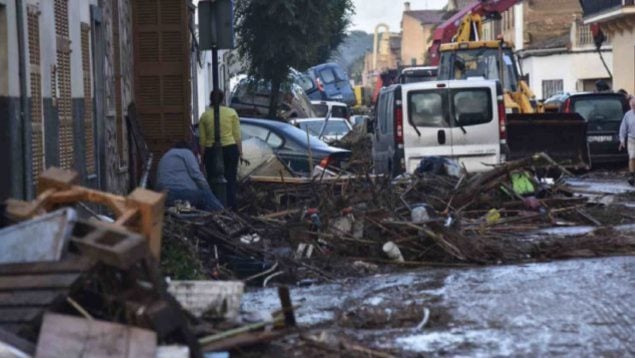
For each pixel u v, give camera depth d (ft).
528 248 58.29
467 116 94.27
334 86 255.70
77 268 29.76
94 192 33.19
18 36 49.62
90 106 69.77
